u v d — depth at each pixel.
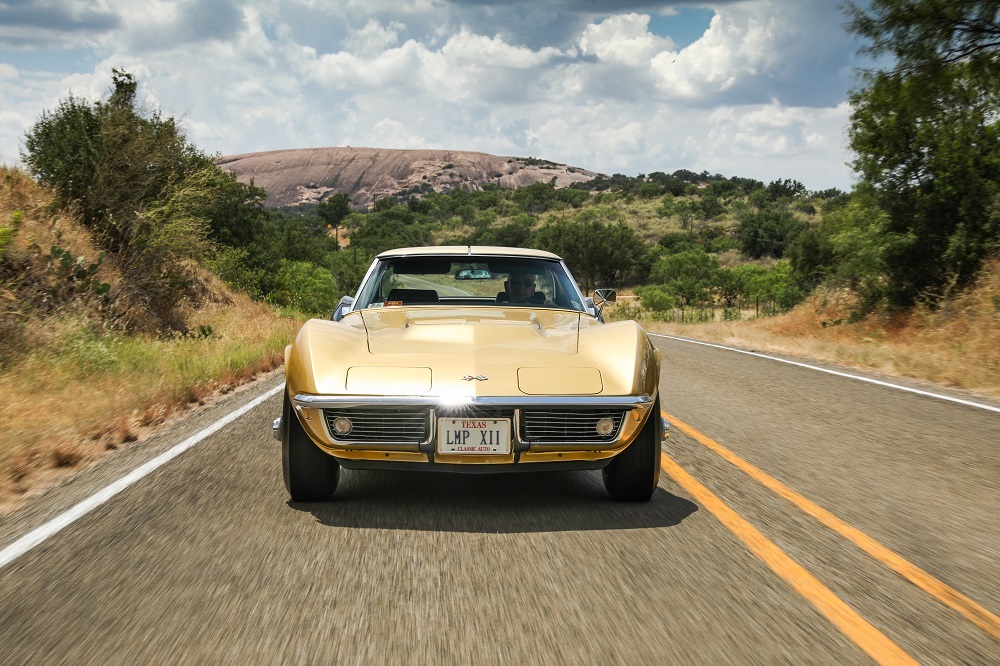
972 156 16.20
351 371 4.09
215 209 24.72
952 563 3.58
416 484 4.84
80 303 11.05
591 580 3.28
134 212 13.58
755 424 7.15
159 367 9.24
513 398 3.96
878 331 17.33
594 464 4.15
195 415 7.40
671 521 4.12
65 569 3.37
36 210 12.84
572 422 4.08
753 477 5.14
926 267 17.53
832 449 6.09
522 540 3.79
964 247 16.41
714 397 8.83
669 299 59.97
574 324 5.00
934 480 5.15
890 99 15.66
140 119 14.15
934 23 14.22
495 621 2.88
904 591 3.22
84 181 13.47
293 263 38.12
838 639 2.76
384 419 4.04
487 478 5.00
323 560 3.49
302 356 4.21
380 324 4.86
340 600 3.05
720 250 117.19
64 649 2.62
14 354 8.41
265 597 3.08
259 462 5.39
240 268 23.98
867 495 4.75
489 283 5.56
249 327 15.94
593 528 3.98
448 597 3.09
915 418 7.58
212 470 5.15
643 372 4.24
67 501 4.44
